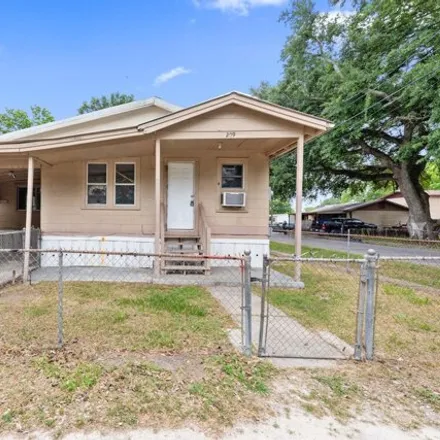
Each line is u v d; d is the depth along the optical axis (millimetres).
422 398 2582
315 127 6883
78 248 8562
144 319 4277
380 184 26484
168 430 2094
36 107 29094
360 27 17328
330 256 11992
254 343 3643
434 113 13047
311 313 4840
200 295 5672
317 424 2209
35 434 2025
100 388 2529
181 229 8781
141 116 9680
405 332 4133
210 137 6973
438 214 30125
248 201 8805
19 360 2988
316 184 24594
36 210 11594
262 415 2283
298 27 19734
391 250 14727
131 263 8492
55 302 5008
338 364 3129
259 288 6457
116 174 8766
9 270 7484
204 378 2750
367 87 15953
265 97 21500
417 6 14445
